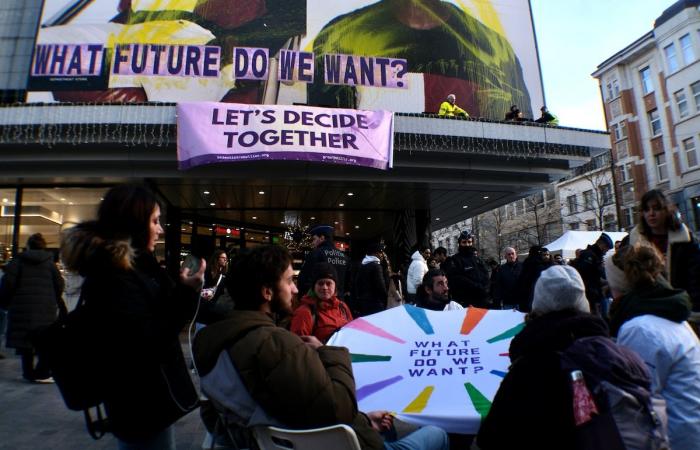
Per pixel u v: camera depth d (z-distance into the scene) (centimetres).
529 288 706
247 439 168
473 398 211
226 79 1152
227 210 1523
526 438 153
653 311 215
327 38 1221
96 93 1098
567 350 159
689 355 204
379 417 201
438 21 1305
